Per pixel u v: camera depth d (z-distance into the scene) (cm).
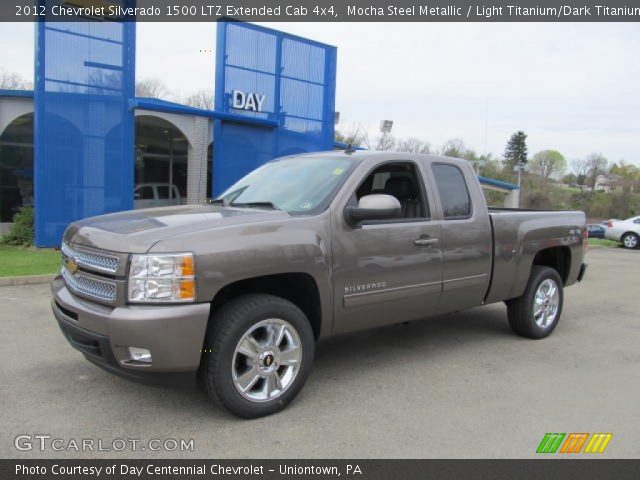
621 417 411
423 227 494
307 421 392
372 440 365
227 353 373
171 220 403
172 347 351
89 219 441
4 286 868
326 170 481
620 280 1167
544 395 452
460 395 448
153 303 353
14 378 461
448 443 363
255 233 389
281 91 1606
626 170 6419
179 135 2078
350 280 440
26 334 593
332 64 1705
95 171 1304
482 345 597
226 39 1483
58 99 1248
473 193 553
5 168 1731
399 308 483
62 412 397
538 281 616
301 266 406
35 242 1264
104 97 1298
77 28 1253
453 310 541
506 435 377
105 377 466
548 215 637
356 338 615
